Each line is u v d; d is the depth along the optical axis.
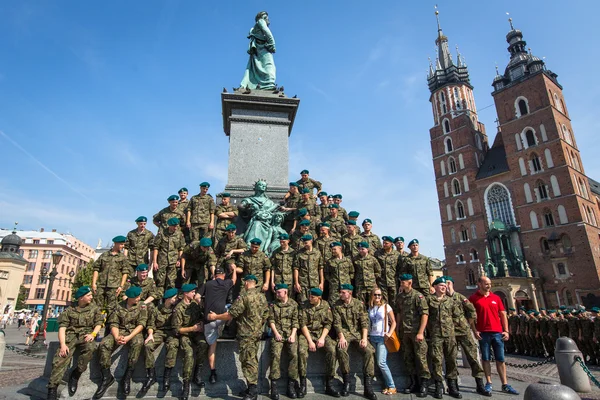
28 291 74.06
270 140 11.06
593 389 8.32
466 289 51.72
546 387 3.76
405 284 6.64
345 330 6.38
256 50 12.58
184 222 8.98
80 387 5.74
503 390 6.71
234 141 10.84
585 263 41.22
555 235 43.75
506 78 53.97
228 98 11.05
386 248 8.41
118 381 5.94
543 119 47.97
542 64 50.31
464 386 7.24
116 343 5.87
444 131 60.12
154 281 7.76
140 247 8.49
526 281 42.41
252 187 10.46
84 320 5.88
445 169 58.44
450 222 55.75
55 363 5.61
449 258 54.59
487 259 46.31
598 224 46.62
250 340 5.67
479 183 53.47
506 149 50.72
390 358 6.80
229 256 7.66
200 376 5.98
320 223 8.84
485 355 6.75
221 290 6.27
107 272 7.71
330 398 5.91
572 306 41.16
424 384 6.16
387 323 6.47
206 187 9.09
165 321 6.22
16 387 7.12
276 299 6.43
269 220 9.16
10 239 54.06
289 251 7.94
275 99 11.19
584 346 13.30
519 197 48.22
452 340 6.34
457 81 62.25
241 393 5.86
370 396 5.93
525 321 16.50
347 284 6.56
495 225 48.44
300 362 6.00
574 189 44.00
